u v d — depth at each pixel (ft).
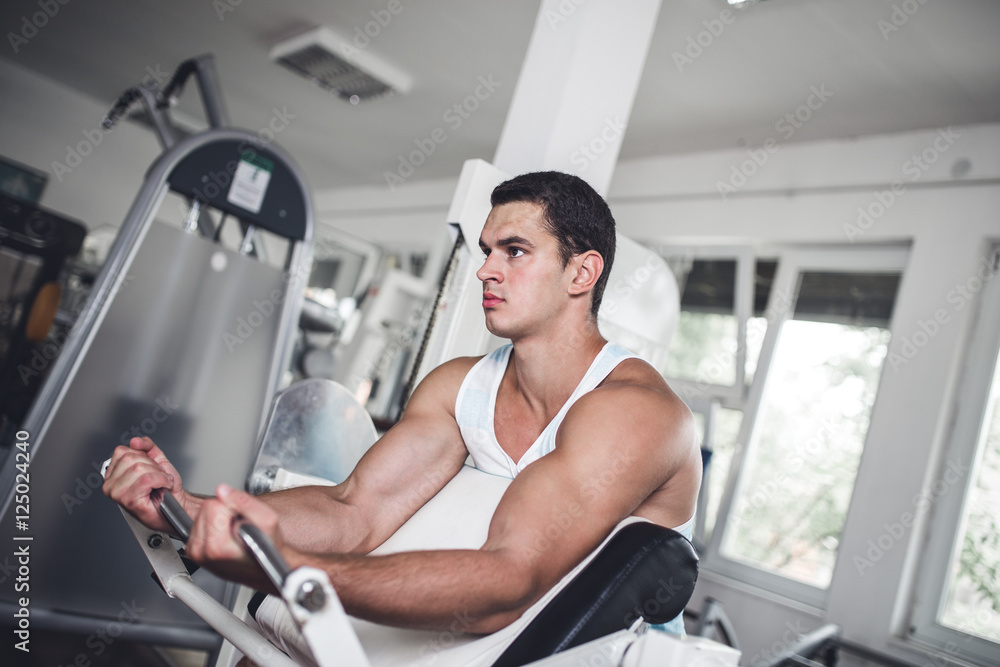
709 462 9.91
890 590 9.36
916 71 9.45
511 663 2.83
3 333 10.82
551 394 3.80
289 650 3.42
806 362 11.56
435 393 4.15
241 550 2.34
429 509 3.85
